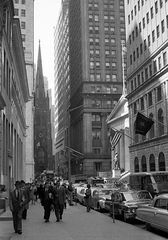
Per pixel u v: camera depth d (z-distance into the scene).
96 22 134.38
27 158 95.75
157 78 60.44
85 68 130.38
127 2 77.19
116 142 99.38
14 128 48.88
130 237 13.78
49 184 20.50
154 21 62.47
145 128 43.81
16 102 52.16
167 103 56.56
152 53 62.50
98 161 127.75
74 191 39.16
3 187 29.06
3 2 32.78
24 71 61.53
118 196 22.69
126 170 91.81
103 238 13.52
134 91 71.12
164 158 57.66
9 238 13.73
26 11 99.31
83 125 129.62
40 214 24.38
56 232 15.23
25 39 98.38
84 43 132.00
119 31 134.50
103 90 130.25
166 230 15.12
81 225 17.72
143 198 22.25
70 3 159.62
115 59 132.50
